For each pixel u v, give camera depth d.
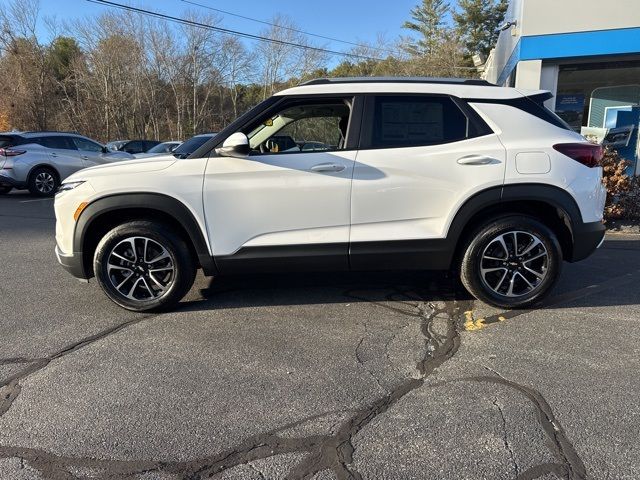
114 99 39.91
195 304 4.36
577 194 3.85
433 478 2.17
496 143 3.84
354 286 4.80
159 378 3.08
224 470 2.25
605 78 9.91
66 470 2.25
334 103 3.97
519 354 3.34
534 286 4.05
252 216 3.87
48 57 37.91
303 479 2.18
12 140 12.26
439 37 47.88
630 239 7.00
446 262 3.98
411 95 3.92
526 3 9.51
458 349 3.43
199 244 3.89
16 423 2.61
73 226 3.90
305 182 3.81
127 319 4.04
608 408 2.68
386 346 3.49
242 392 2.90
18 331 3.82
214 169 3.83
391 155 3.82
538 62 9.68
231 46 46.31
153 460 2.32
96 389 2.95
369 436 2.47
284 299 4.46
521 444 2.38
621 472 2.18
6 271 5.54
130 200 3.82
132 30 41.47
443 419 2.60
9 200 12.12
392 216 3.88
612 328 3.75
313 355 3.37
